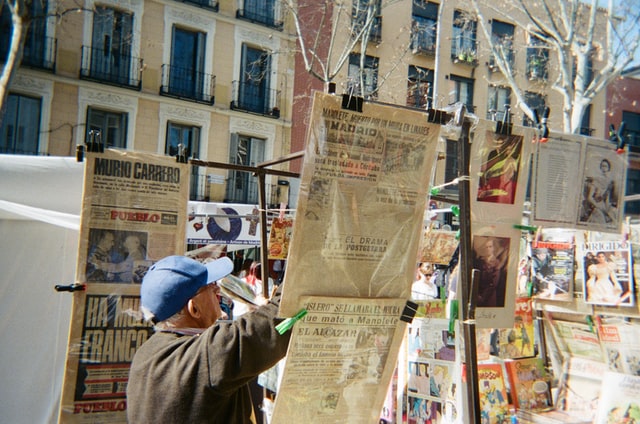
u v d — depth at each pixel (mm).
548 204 2326
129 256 2746
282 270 6062
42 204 3916
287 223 5246
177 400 1538
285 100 17516
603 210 2432
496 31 16172
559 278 2895
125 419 2672
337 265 1769
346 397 1868
